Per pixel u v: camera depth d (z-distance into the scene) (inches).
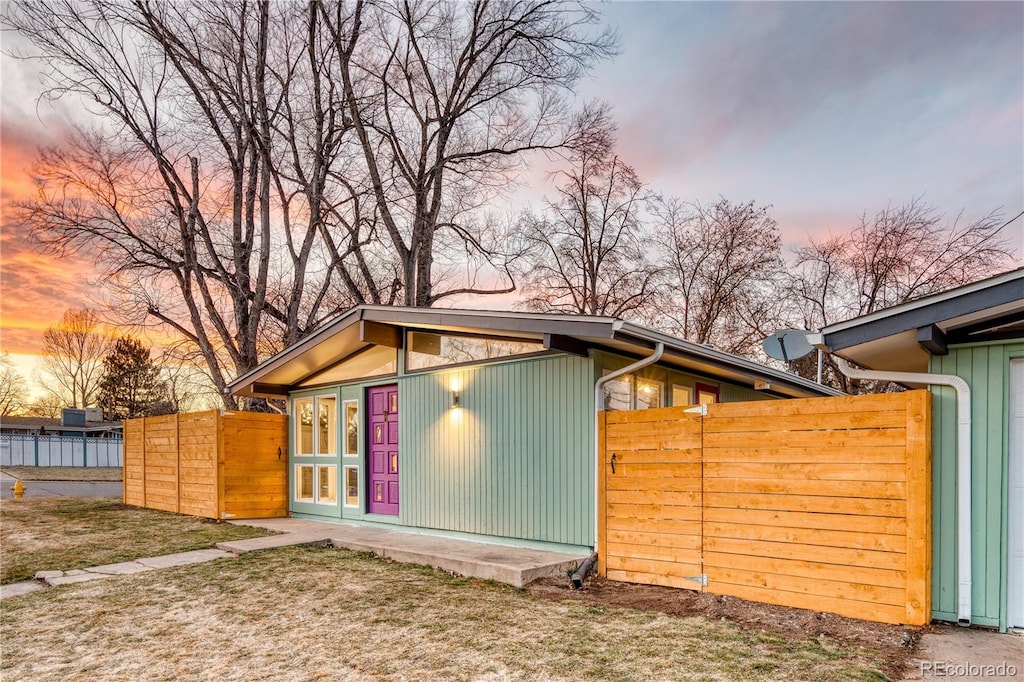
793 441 197.9
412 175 740.7
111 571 259.8
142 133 629.6
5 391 1494.8
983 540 174.9
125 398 1542.8
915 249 706.2
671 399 334.3
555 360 280.1
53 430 1417.3
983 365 179.8
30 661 159.8
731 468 210.4
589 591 224.4
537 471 282.4
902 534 176.4
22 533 356.5
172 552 298.5
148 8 601.6
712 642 165.6
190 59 623.2
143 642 173.2
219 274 650.2
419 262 740.7
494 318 272.8
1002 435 175.0
